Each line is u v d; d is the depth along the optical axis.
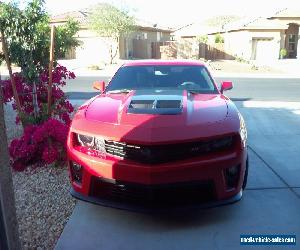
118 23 32.06
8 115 9.30
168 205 3.74
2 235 2.37
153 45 38.88
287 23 40.06
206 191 3.76
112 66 28.72
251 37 37.97
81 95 14.02
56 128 5.33
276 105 11.61
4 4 5.78
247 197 4.57
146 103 4.30
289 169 5.57
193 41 37.88
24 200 4.49
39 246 3.58
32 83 6.29
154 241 3.65
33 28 5.89
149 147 3.65
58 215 4.15
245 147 4.05
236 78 21.56
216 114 4.09
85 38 35.53
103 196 3.88
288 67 29.56
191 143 3.70
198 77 5.49
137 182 3.68
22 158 5.46
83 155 3.92
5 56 5.97
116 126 3.86
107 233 3.78
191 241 3.64
